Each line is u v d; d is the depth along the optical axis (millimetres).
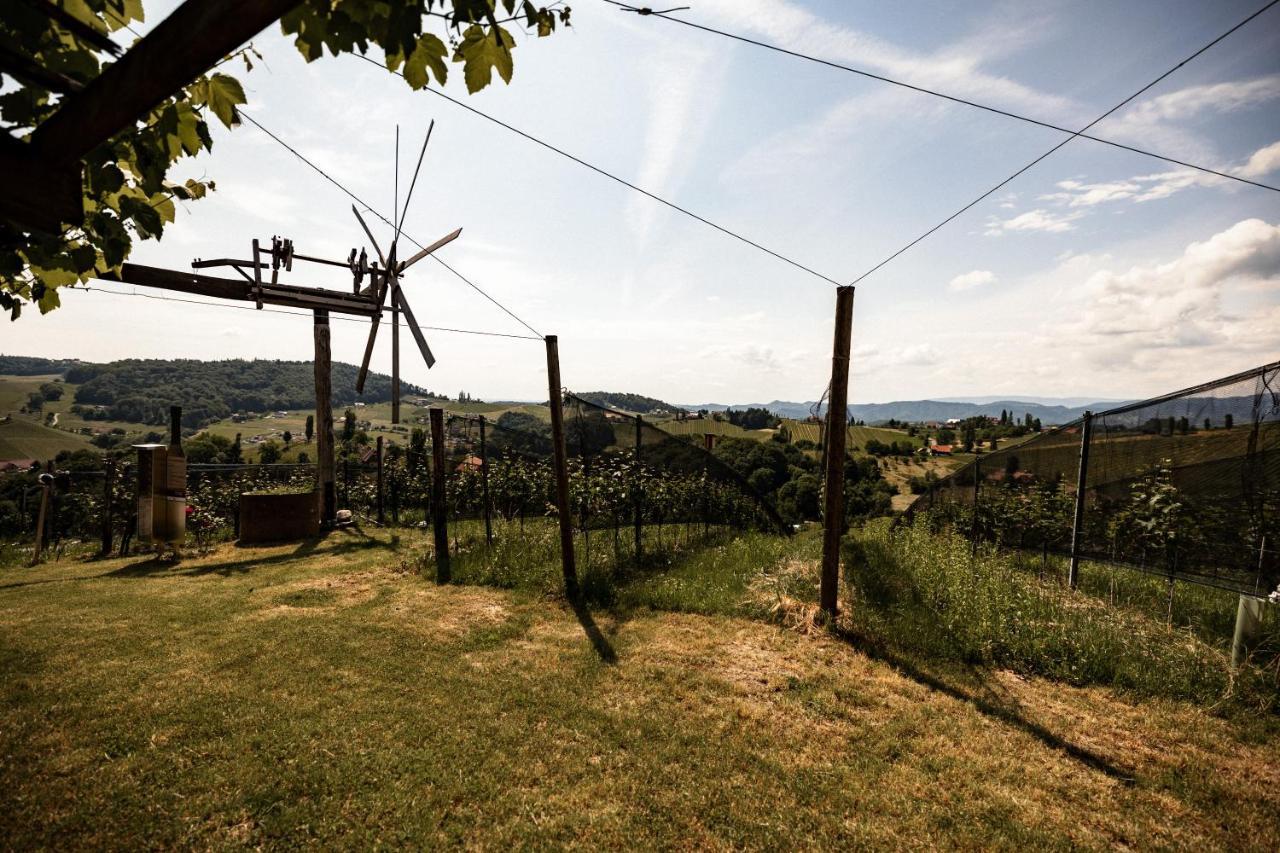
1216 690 4797
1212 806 3492
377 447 13578
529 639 5961
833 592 6457
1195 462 5715
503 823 3176
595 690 4789
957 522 12445
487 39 1874
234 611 6480
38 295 2652
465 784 3480
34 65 1360
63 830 2900
